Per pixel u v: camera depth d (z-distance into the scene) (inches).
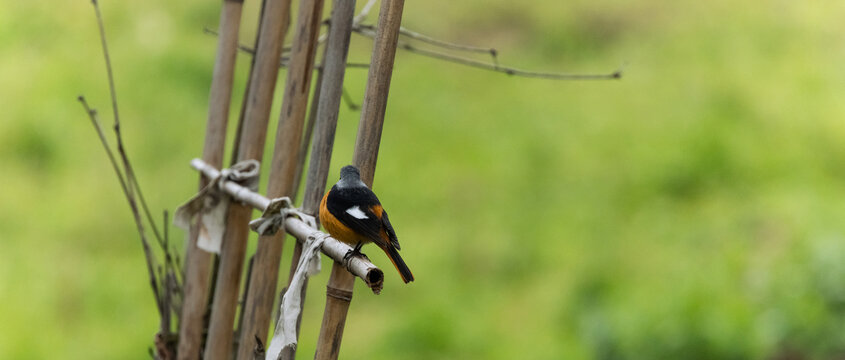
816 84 783.7
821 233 506.3
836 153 682.8
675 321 431.2
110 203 593.3
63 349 452.8
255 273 182.1
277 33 191.6
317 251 147.8
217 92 205.0
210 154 206.8
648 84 797.2
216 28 857.5
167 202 597.6
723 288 473.1
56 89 705.0
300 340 484.7
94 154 644.7
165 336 217.0
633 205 612.7
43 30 822.5
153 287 219.9
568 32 902.4
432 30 901.2
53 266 522.9
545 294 514.9
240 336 192.2
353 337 497.4
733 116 737.6
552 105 761.0
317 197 169.6
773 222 565.3
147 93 721.6
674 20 933.2
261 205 177.5
